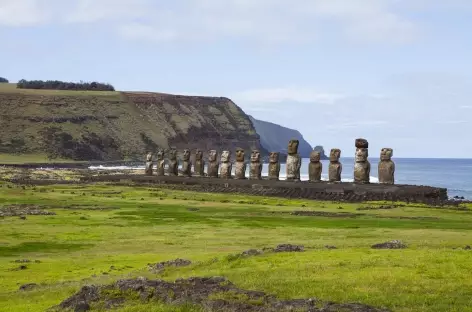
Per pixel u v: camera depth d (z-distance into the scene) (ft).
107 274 109.81
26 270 120.47
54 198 289.33
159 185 391.04
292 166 342.85
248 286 82.02
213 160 403.34
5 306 86.53
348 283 80.94
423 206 246.27
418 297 73.36
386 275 84.12
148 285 79.71
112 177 445.78
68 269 120.26
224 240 156.25
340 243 132.57
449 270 86.84
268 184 330.54
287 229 178.40
